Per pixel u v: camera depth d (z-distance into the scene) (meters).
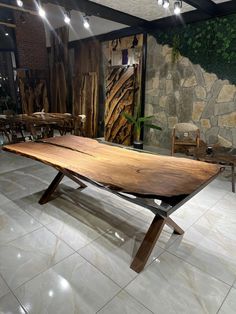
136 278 1.51
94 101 5.68
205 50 3.73
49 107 7.13
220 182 3.11
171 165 1.77
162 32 4.18
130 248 1.79
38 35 6.65
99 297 1.37
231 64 3.51
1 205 2.42
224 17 3.42
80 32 5.68
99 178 1.51
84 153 2.11
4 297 1.36
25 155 2.11
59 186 2.89
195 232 2.01
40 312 1.28
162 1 2.94
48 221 2.13
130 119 4.45
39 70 6.81
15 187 2.89
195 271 1.58
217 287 1.45
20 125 4.90
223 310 1.31
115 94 4.97
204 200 2.60
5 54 6.65
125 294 1.39
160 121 4.66
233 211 2.38
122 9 3.57
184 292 1.42
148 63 4.55
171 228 2.05
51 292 1.40
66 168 1.71
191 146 3.56
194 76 3.96
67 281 1.48
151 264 1.63
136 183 1.44
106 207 2.40
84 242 1.85
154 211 1.31
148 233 1.63
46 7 4.68
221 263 1.65
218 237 1.94
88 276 1.52
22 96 6.56
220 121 3.81
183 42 3.96
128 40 4.79
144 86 4.70
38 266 1.59
